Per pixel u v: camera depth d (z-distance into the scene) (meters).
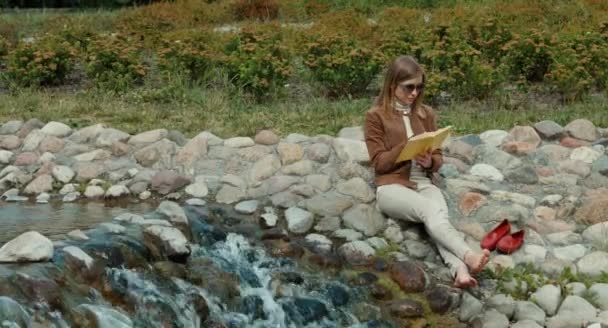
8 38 13.98
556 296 5.42
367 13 17.20
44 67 9.96
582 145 7.17
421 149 5.91
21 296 4.45
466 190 6.55
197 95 9.23
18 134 7.88
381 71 10.16
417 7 17.14
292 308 5.32
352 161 6.98
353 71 9.38
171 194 6.88
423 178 6.23
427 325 5.26
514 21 12.98
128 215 5.90
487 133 7.43
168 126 8.18
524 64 9.82
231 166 7.20
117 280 5.01
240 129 8.03
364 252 5.95
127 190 6.95
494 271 5.74
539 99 9.30
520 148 7.08
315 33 10.56
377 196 6.25
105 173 7.21
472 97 9.16
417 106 6.22
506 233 5.92
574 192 6.57
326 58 9.44
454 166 6.88
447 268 5.78
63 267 4.83
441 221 5.72
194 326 5.03
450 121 8.16
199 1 17.70
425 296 5.51
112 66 9.83
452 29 10.38
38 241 4.87
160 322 4.91
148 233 5.60
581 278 5.66
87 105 8.96
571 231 6.18
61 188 7.03
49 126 7.81
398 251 6.01
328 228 6.32
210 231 6.04
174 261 5.51
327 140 7.28
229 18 17.22
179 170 7.21
